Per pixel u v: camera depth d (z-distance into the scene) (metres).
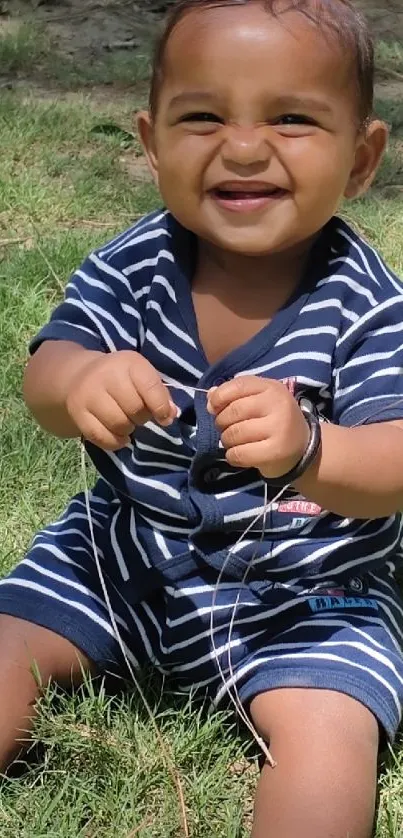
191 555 1.55
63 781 1.46
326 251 1.55
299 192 1.44
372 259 1.58
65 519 1.71
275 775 1.36
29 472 2.08
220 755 1.51
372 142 1.54
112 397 1.34
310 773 1.34
